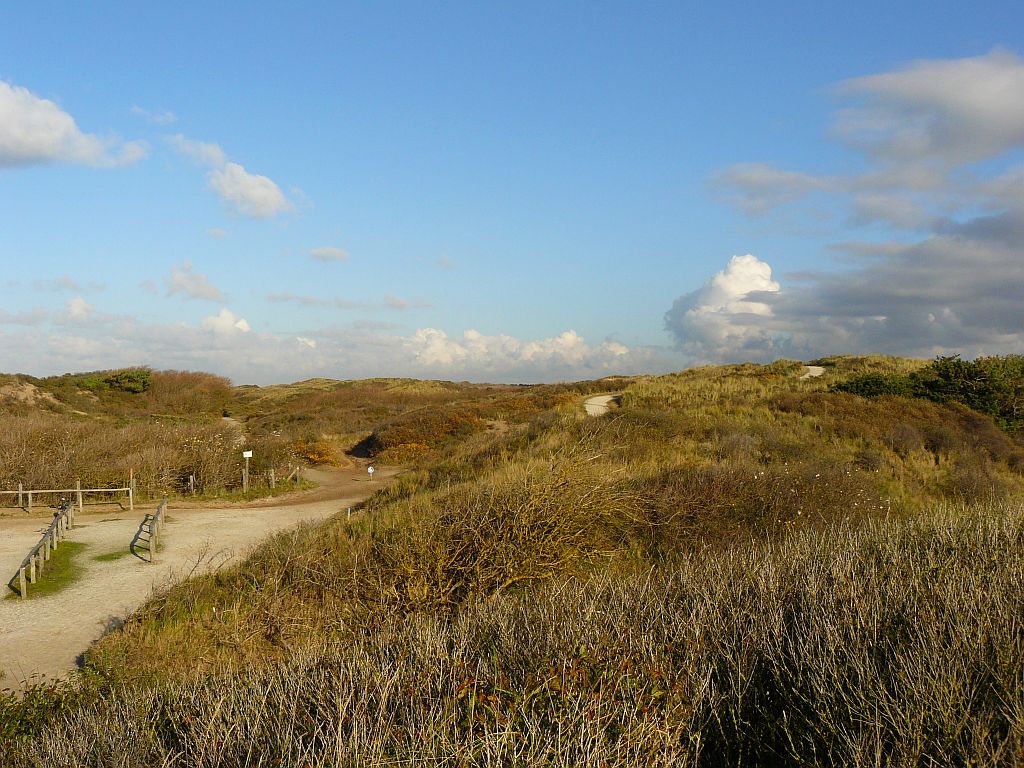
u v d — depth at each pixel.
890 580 5.73
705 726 4.33
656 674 4.39
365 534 11.73
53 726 6.10
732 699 4.41
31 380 51.00
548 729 3.84
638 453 17.23
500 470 15.86
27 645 9.83
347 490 24.83
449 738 3.96
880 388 26.88
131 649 8.66
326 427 40.81
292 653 7.41
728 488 12.91
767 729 4.25
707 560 8.30
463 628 6.20
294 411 54.16
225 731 4.66
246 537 16.83
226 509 21.20
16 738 5.90
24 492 19.98
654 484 12.84
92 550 15.37
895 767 3.49
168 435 26.66
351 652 6.35
